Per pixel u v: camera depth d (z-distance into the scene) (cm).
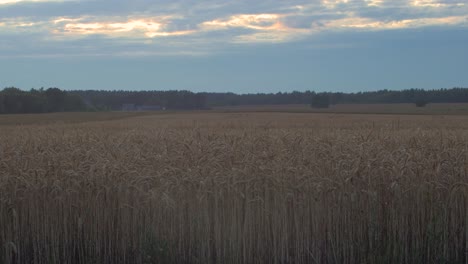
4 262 788
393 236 778
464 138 1127
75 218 804
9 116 6694
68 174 792
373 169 793
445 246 783
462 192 792
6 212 789
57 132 1513
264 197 792
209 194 796
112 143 1031
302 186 787
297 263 790
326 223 793
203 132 1266
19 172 813
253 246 794
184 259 789
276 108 9825
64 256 796
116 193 799
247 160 834
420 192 791
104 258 800
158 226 787
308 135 1152
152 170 808
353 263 782
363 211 786
